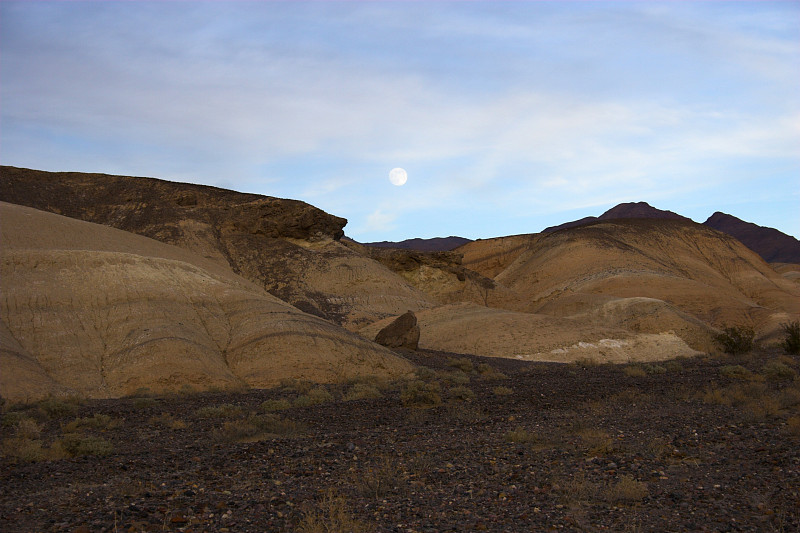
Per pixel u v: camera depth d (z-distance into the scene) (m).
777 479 10.01
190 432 17.81
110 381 35.03
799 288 184.25
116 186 154.25
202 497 9.77
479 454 12.77
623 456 12.22
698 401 19.95
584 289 139.62
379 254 158.12
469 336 70.12
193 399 27.44
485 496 9.64
